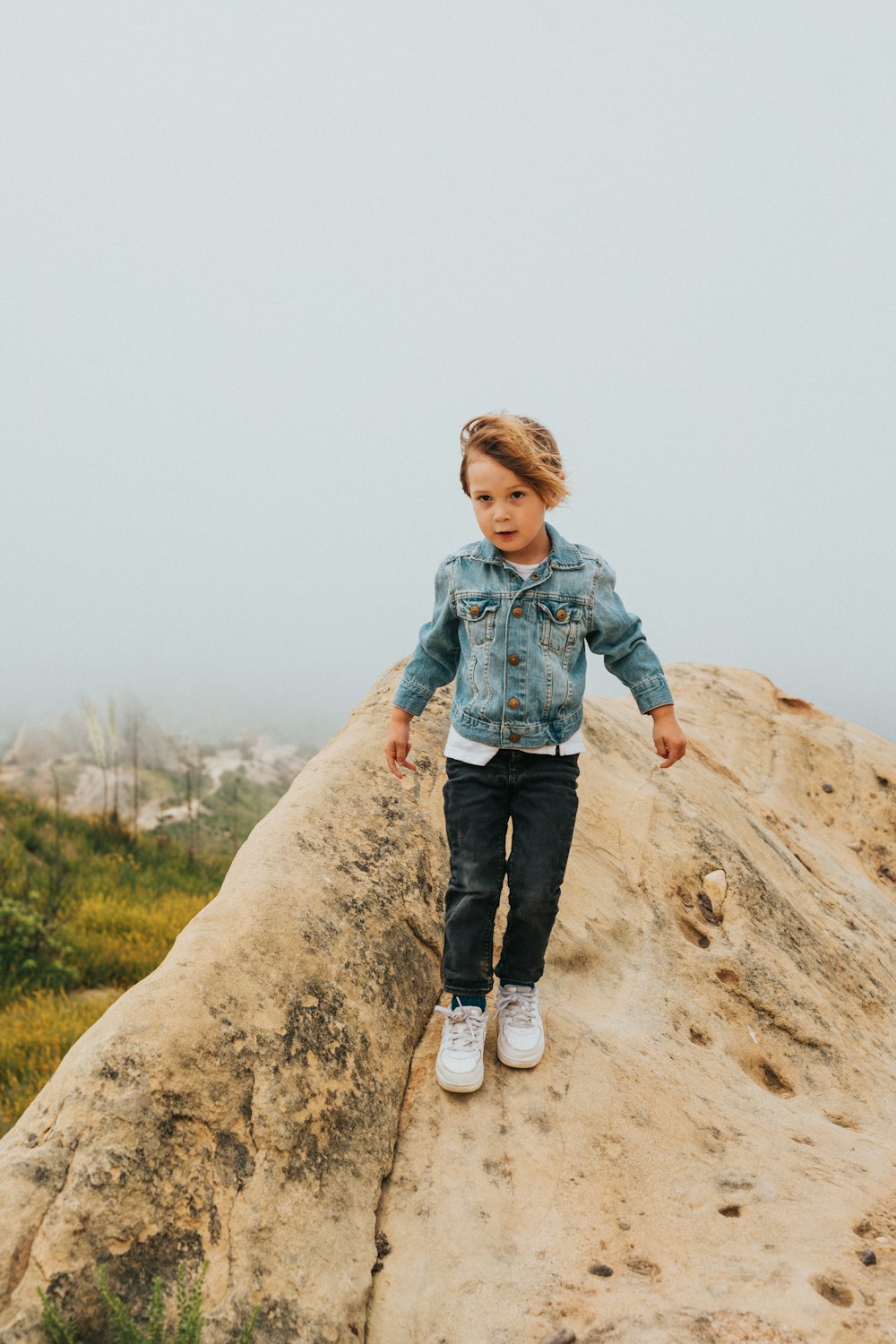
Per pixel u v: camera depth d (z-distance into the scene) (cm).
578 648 233
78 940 1154
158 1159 179
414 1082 232
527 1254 196
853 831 492
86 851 1547
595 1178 214
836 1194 217
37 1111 184
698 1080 256
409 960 255
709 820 373
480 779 233
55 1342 152
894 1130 268
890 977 369
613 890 321
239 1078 197
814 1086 280
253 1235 179
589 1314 181
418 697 248
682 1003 287
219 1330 163
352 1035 224
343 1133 206
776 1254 196
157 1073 188
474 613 230
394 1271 190
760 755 511
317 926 238
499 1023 241
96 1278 161
